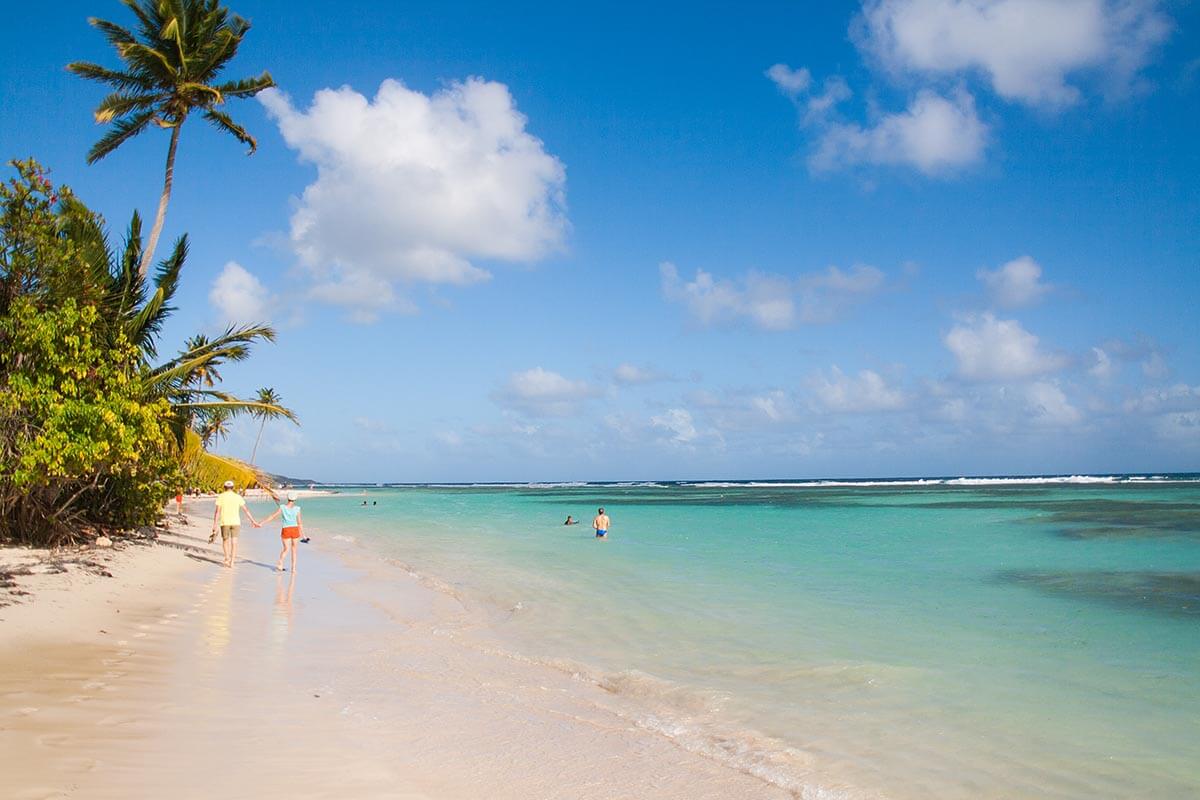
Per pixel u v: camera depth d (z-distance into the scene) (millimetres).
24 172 13102
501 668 9156
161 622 10547
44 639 8742
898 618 12062
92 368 14102
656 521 38750
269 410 21656
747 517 41688
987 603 13336
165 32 22328
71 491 16547
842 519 38469
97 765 5039
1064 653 9750
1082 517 35125
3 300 13492
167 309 20047
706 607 13070
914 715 7391
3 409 12141
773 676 8766
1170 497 56500
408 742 6219
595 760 6121
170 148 23172
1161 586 14992
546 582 16156
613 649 10141
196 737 5855
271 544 25422
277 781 5078
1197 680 8523
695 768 6066
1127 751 6473
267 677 8031
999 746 6594
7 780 4613
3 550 14078
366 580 16656
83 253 16000
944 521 35031
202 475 57188
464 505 66438
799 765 6168
